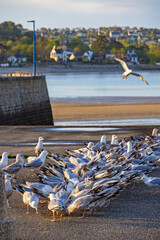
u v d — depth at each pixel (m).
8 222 9.02
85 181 11.88
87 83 127.69
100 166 14.01
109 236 9.80
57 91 95.00
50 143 24.86
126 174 12.85
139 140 20.55
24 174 16.41
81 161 15.41
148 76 181.00
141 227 10.37
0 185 9.12
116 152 16.66
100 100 70.44
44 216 11.34
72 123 43.75
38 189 11.57
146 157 15.94
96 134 28.56
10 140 26.59
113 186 11.35
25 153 21.52
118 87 107.44
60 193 11.12
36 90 53.44
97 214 11.38
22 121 49.16
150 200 12.69
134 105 60.69
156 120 43.91
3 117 44.59
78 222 10.78
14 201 12.88
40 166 15.49
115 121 43.62
